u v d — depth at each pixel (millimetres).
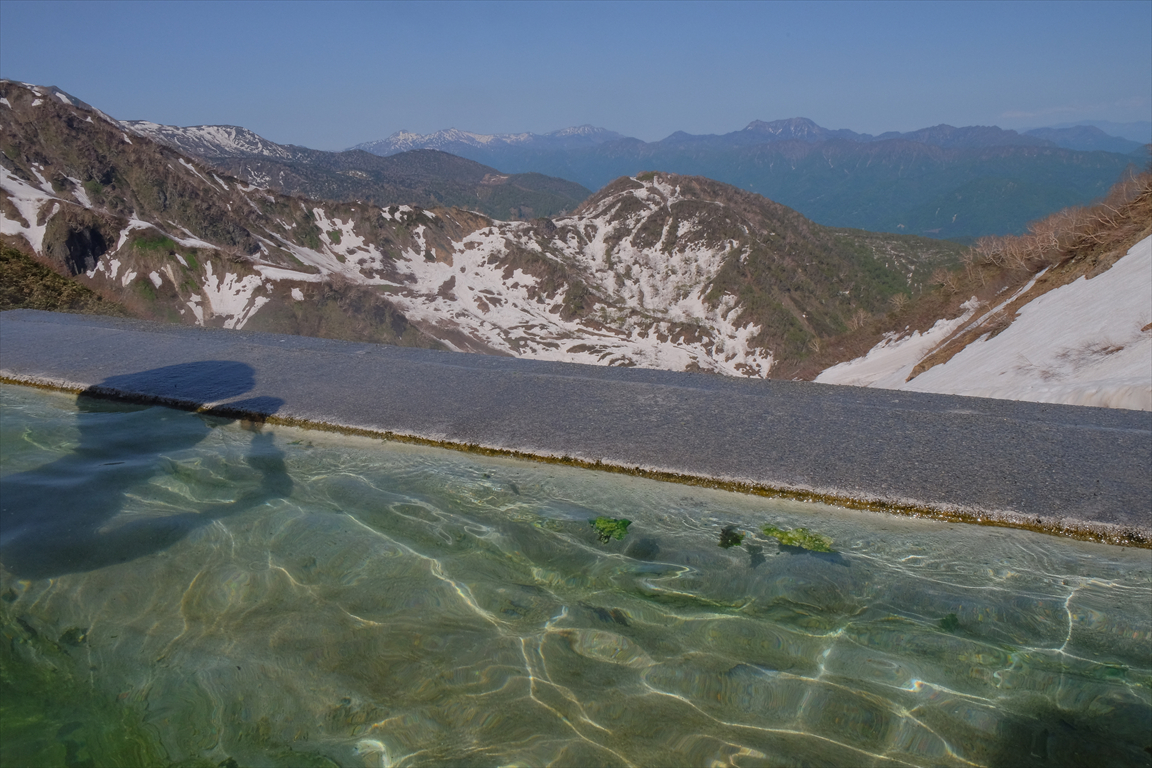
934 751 1794
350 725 1900
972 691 2006
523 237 168750
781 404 4148
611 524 2969
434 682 2066
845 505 3053
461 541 2848
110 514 3043
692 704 1979
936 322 20547
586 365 5066
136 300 98938
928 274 159500
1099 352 10156
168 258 104188
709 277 156875
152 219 132750
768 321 135500
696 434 3725
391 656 2180
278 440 3883
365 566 2666
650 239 170750
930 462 3312
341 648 2213
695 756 1784
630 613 2396
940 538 2807
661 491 3236
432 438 3773
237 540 2844
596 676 2094
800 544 2793
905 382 15969
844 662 2141
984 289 19906
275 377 4754
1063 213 18828
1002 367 11945
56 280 15141
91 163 134750
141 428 4059
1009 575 2551
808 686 2043
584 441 3664
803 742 1833
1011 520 2857
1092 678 2035
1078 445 3418
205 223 135875
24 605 2414
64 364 5043
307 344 5602
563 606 2436
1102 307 11562
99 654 2174
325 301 111062
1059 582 2504
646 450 3541
